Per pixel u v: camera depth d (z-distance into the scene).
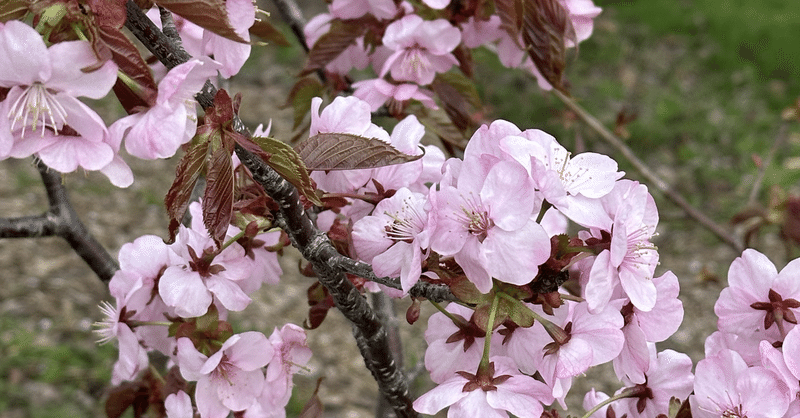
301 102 0.67
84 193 2.42
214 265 0.50
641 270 0.45
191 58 0.39
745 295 0.49
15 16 0.36
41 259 2.12
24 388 1.67
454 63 0.61
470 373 0.45
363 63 0.67
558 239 0.43
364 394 1.83
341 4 0.63
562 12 0.53
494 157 0.43
